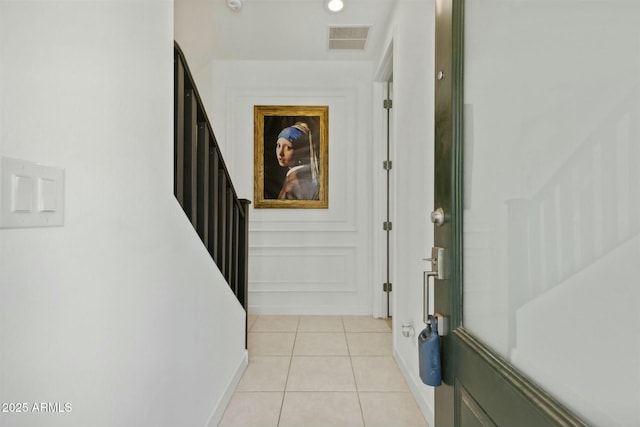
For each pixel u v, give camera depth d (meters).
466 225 0.93
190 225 1.33
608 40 0.52
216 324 1.63
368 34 2.81
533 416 0.61
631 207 0.48
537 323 0.67
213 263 1.60
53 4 0.67
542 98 0.66
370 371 2.13
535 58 0.68
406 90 2.05
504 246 0.77
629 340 0.49
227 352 1.80
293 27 2.71
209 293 1.54
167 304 1.13
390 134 3.22
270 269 3.33
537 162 0.67
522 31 0.72
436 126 1.06
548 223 0.64
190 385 1.31
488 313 0.83
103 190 0.81
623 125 0.50
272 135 3.31
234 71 3.30
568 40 0.60
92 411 0.76
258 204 3.31
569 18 0.60
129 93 0.93
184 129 1.46
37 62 0.63
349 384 1.97
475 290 0.89
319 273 3.35
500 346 0.78
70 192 0.70
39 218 0.62
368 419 1.64
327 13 2.53
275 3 2.42
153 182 1.05
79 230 0.72
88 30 0.76
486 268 0.84
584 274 0.56
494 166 0.81
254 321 3.11
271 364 2.23
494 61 0.81
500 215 0.79
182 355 1.24
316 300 3.34
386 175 3.23
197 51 3.01
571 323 0.58
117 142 0.87
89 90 0.76
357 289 3.34
